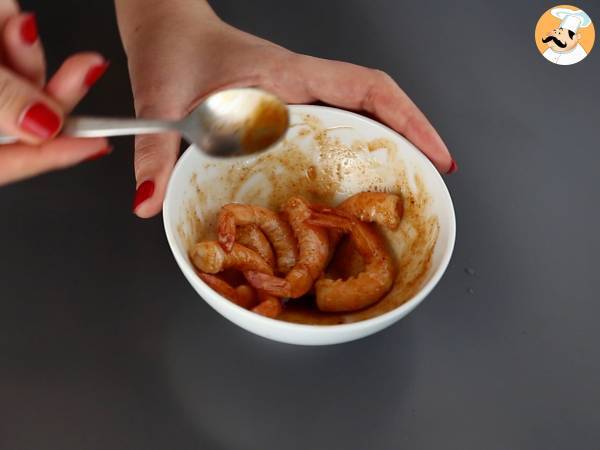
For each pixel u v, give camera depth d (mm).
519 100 419
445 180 370
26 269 312
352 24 458
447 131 396
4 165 251
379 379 291
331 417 277
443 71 433
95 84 389
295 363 294
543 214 359
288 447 266
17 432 260
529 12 478
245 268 298
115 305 304
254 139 283
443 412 281
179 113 344
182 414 272
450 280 327
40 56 261
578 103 421
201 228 316
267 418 274
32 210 333
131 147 365
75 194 342
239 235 316
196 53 372
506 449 270
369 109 367
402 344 302
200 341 297
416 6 476
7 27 243
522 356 301
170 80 352
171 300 309
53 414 267
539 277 331
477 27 465
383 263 305
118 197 343
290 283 294
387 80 357
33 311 298
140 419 269
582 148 395
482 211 357
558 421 281
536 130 402
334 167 349
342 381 289
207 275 281
